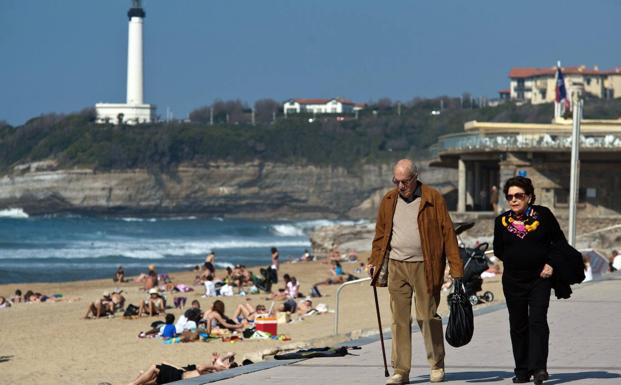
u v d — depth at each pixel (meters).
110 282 152.50
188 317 77.94
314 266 169.50
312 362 35.94
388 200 31.05
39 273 196.88
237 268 125.94
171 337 76.94
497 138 176.50
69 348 73.38
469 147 181.25
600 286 72.00
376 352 38.53
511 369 33.59
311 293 107.06
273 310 90.75
